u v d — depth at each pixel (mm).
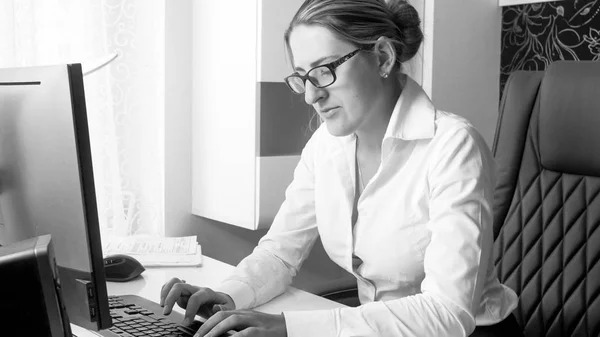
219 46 2588
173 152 2709
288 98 2520
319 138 1747
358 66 1443
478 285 1354
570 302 1720
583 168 1726
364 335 1286
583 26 2777
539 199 1801
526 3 2922
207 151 2684
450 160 1450
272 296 1656
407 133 1520
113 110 2486
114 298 1531
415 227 1527
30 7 2305
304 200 1773
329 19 1419
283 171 2529
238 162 2549
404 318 1302
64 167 1031
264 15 2410
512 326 1625
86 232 1037
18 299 729
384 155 1555
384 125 1580
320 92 1464
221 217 2645
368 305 1340
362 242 1605
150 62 2598
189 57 2707
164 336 1284
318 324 1296
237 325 1263
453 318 1303
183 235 2768
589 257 1706
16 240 1147
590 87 1713
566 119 1743
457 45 2922
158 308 1472
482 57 3006
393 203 1552
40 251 733
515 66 3018
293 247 1755
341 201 1650
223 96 2588
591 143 1702
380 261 1581
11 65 2291
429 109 1541
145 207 2635
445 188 1426
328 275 3066
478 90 3012
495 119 3086
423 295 1345
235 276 1629
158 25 2617
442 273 1343
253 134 2471
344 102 1457
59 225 1064
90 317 1071
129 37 2531
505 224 1841
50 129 1037
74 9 2377
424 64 2881
